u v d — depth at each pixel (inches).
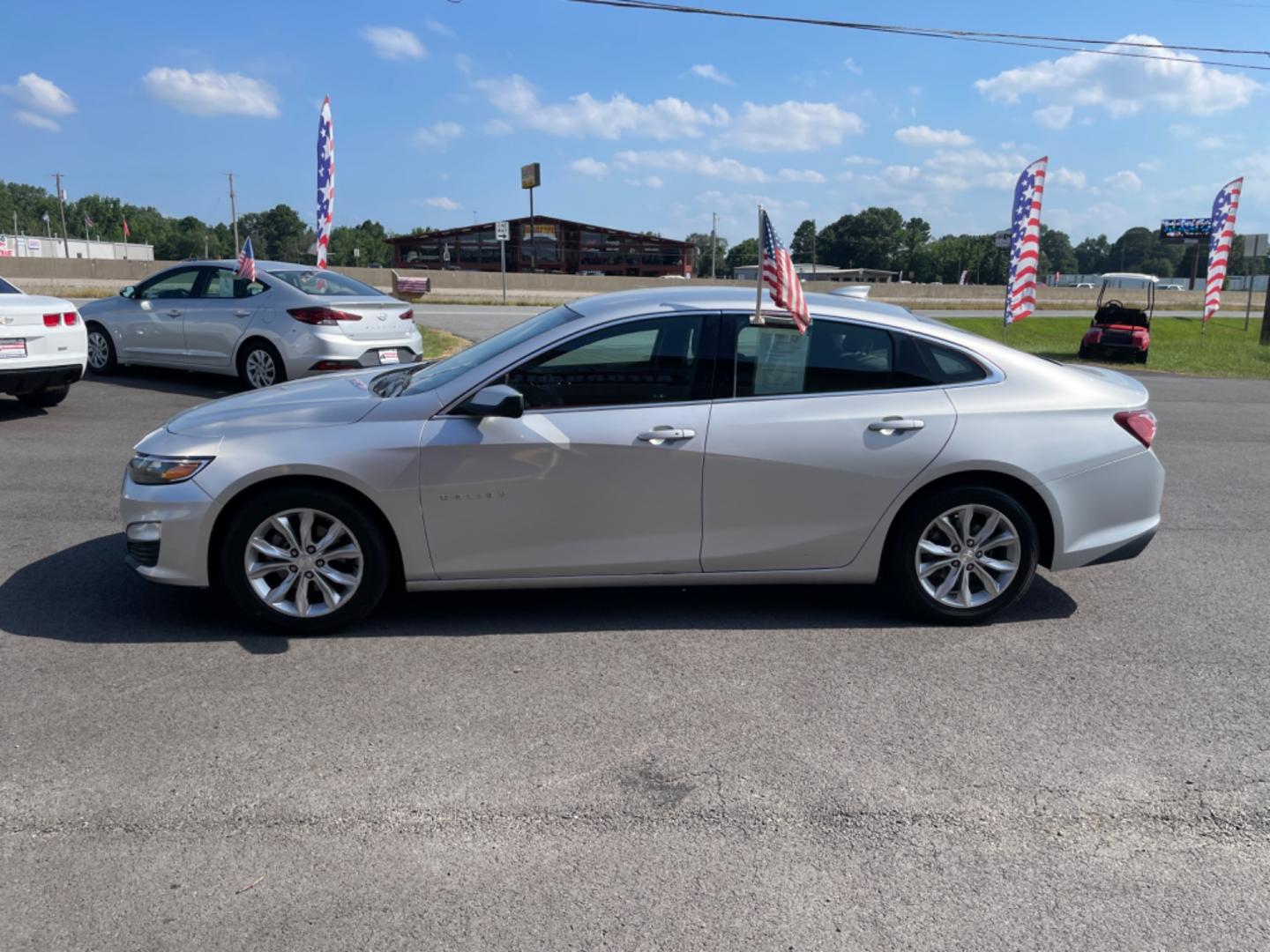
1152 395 571.5
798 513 172.1
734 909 102.4
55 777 124.4
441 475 165.0
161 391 431.2
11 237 2957.7
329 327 403.9
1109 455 177.2
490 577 171.0
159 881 105.3
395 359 427.8
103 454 310.8
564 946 96.5
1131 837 116.4
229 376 471.8
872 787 126.0
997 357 179.8
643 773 128.3
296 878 106.2
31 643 165.9
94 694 147.6
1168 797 125.1
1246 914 103.3
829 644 171.3
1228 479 323.9
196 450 165.2
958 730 141.4
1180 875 109.7
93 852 109.7
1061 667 163.9
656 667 160.4
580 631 175.2
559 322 176.7
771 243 164.7
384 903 102.4
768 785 126.1
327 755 131.2
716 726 141.1
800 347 173.9
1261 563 226.5
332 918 100.0
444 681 154.2
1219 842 115.9
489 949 95.9
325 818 117.0
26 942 95.7
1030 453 173.3
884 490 172.1
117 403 401.7
